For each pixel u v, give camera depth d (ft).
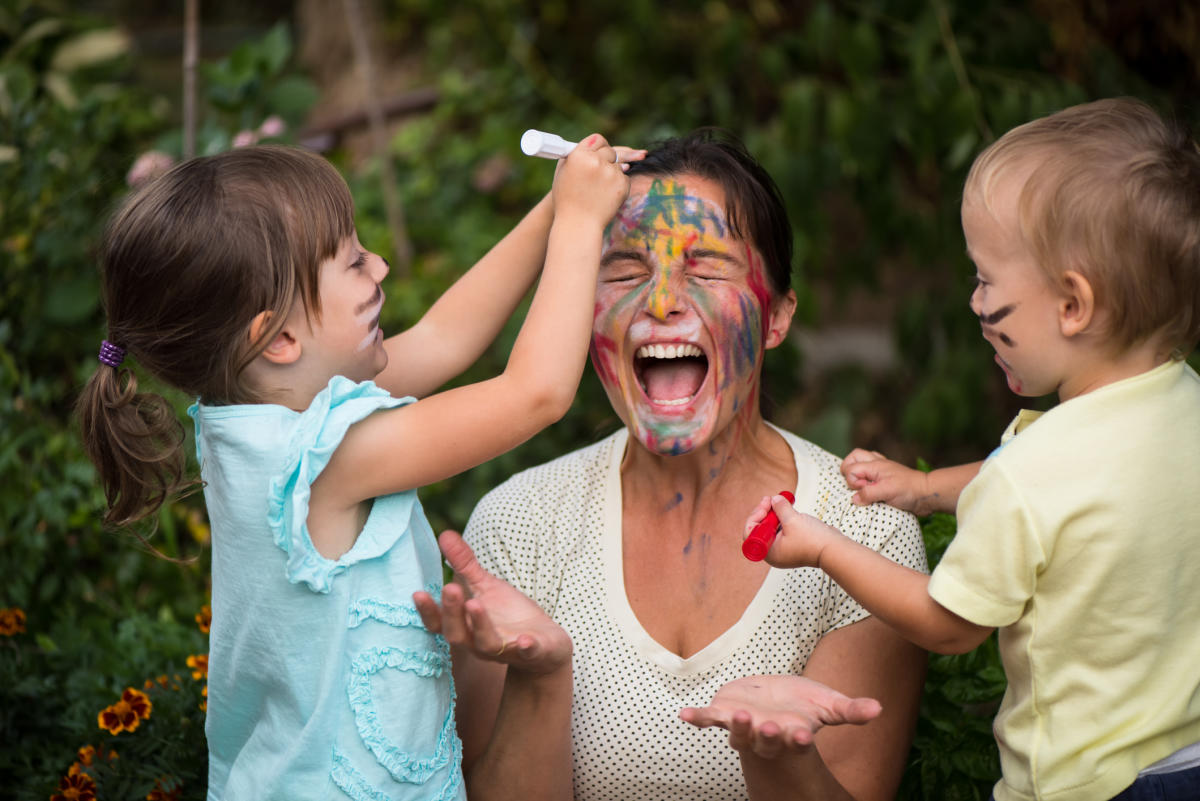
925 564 6.50
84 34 14.89
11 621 9.05
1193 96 13.28
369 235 15.65
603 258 6.54
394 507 5.92
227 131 13.15
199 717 7.91
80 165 12.48
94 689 8.48
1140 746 5.30
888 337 21.03
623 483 6.83
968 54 12.78
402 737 5.78
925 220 14.12
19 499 10.38
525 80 18.19
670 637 6.46
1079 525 5.17
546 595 6.70
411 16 20.44
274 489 5.60
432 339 6.88
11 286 12.05
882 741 6.11
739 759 6.22
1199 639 5.36
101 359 5.97
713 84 15.65
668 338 6.38
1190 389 5.45
